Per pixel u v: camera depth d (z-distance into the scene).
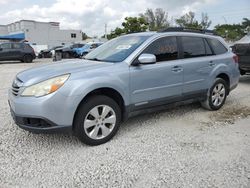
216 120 5.35
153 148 4.06
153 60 4.40
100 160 3.70
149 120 5.32
